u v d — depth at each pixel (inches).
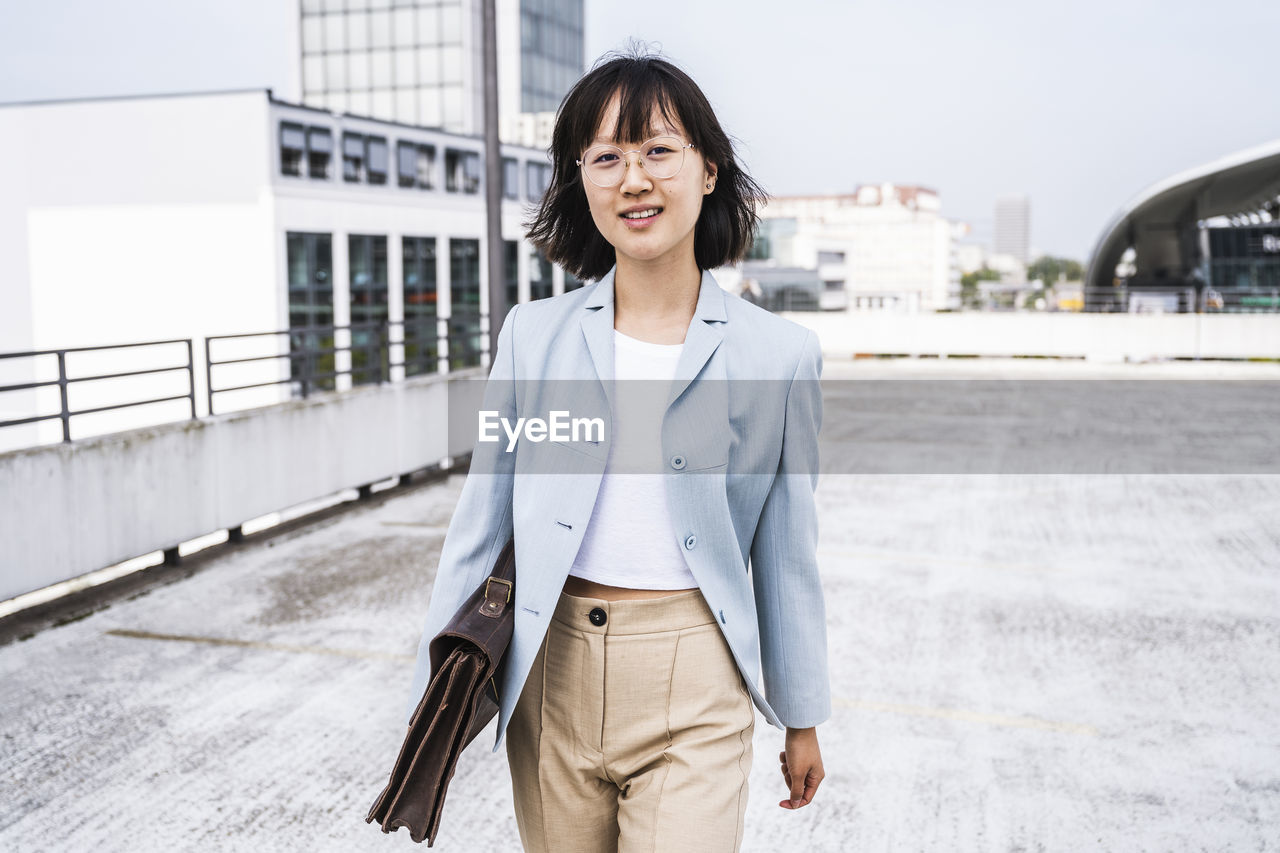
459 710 58.9
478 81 1812.3
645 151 57.4
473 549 64.0
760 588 66.8
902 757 147.9
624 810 62.0
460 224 1198.9
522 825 67.5
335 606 220.8
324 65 1843.0
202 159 1005.8
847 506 323.0
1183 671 179.3
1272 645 191.8
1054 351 949.2
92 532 222.1
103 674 181.6
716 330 60.3
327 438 310.7
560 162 63.6
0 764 146.6
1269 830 126.0
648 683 60.8
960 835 126.3
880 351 990.4
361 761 148.0
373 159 1094.4
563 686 62.4
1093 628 203.3
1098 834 125.9
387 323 352.8
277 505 288.2
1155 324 919.0
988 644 194.4
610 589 61.6
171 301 1027.3
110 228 1027.9
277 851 123.6
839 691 172.2
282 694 172.7
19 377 1038.4
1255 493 339.0
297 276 1026.1
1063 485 356.2
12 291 1059.3
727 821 60.4
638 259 59.2
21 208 1053.2
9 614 213.6
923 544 273.1
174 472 246.8
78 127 1029.2
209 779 142.4
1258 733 153.7
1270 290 1099.9
